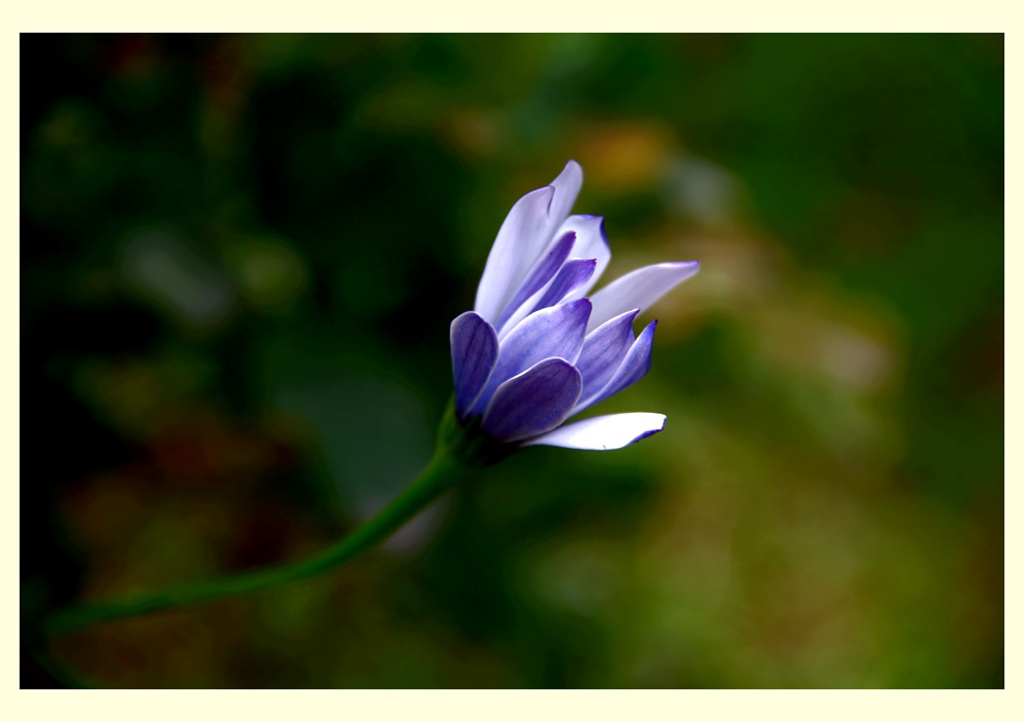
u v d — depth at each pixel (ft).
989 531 2.24
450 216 1.25
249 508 1.30
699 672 1.80
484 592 1.38
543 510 1.37
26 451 1.20
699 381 1.35
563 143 1.30
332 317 1.24
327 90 1.24
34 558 1.21
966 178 2.38
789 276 1.43
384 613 1.43
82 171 1.19
